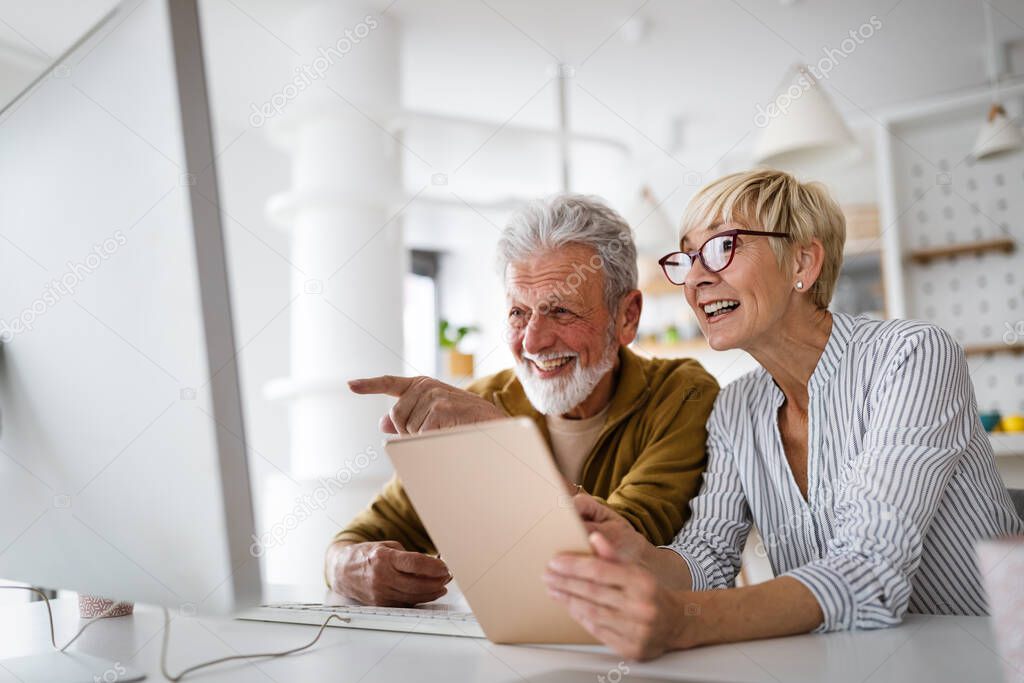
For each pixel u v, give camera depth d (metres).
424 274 6.36
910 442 0.99
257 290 4.51
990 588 0.56
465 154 4.36
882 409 1.04
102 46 0.62
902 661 0.65
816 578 0.81
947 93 4.62
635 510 1.24
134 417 0.61
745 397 1.30
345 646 0.78
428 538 1.52
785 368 1.23
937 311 4.41
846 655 0.68
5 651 0.79
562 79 4.18
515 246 1.49
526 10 3.62
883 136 4.38
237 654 0.74
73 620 1.00
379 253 3.36
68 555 0.69
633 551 1.01
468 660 0.71
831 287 1.23
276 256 4.60
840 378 1.16
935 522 1.15
